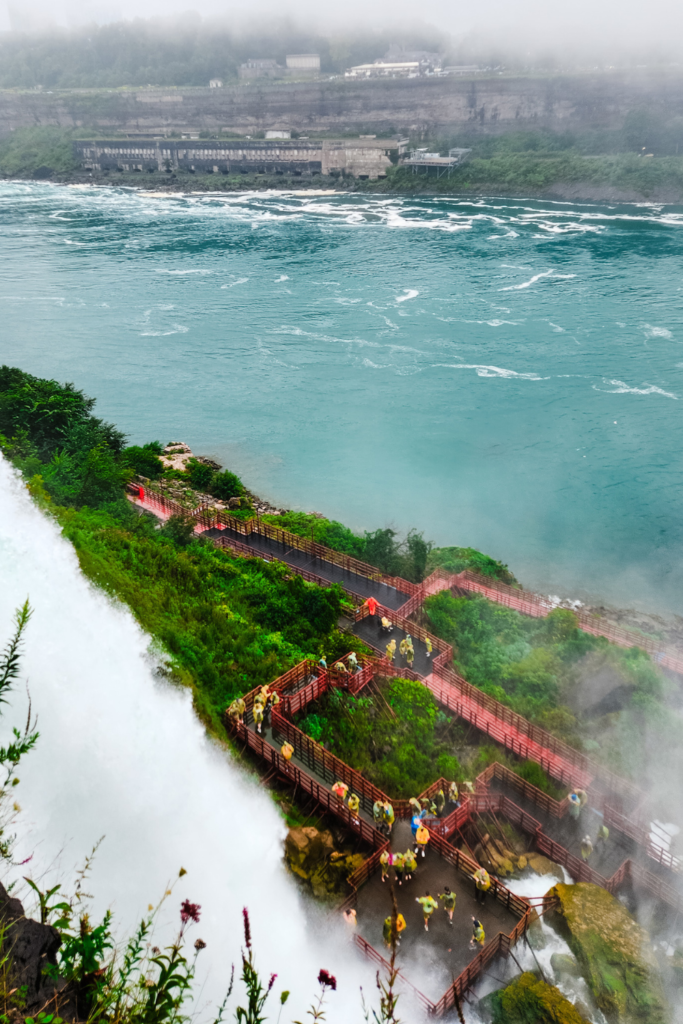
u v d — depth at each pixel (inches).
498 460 3284.9
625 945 863.7
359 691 1249.4
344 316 5083.7
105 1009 299.1
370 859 926.4
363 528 2817.4
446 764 1141.1
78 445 2177.7
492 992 825.5
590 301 5167.3
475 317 4965.6
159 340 4746.6
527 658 1505.9
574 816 1090.7
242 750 1023.0
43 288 5871.1
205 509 2053.4
